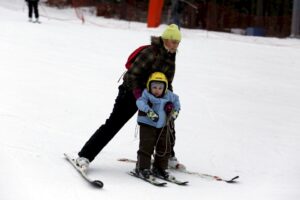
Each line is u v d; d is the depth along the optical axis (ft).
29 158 21.08
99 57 53.57
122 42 66.59
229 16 128.26
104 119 30.68
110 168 21.85
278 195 20.34
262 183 22.11
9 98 32.30
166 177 21.13
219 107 37.76
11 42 56.85
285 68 57.67
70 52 54.75
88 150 20.84
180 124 31.96
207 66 54.60
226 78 49.11
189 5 127.13
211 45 71.82
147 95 20.53
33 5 84.89
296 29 106.11
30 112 29.71
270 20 128.06
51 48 56.13
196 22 126.62
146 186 19.90
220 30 123.03
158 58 20.57
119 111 20.95
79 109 32.22
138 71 20.45
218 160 25.52
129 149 25.57
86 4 133.90
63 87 37.81
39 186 18.19
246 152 27.37
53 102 32.96
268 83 48.75
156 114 20.47
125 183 19.92
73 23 96.02
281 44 85.15
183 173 22.66
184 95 40.24
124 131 28.81
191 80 46.50
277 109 39.06
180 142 28.14
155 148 21.29
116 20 117.80
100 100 35.29
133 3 135.95
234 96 41.98
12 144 22.80
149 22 100.53
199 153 26.50
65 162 21.30
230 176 23.06
